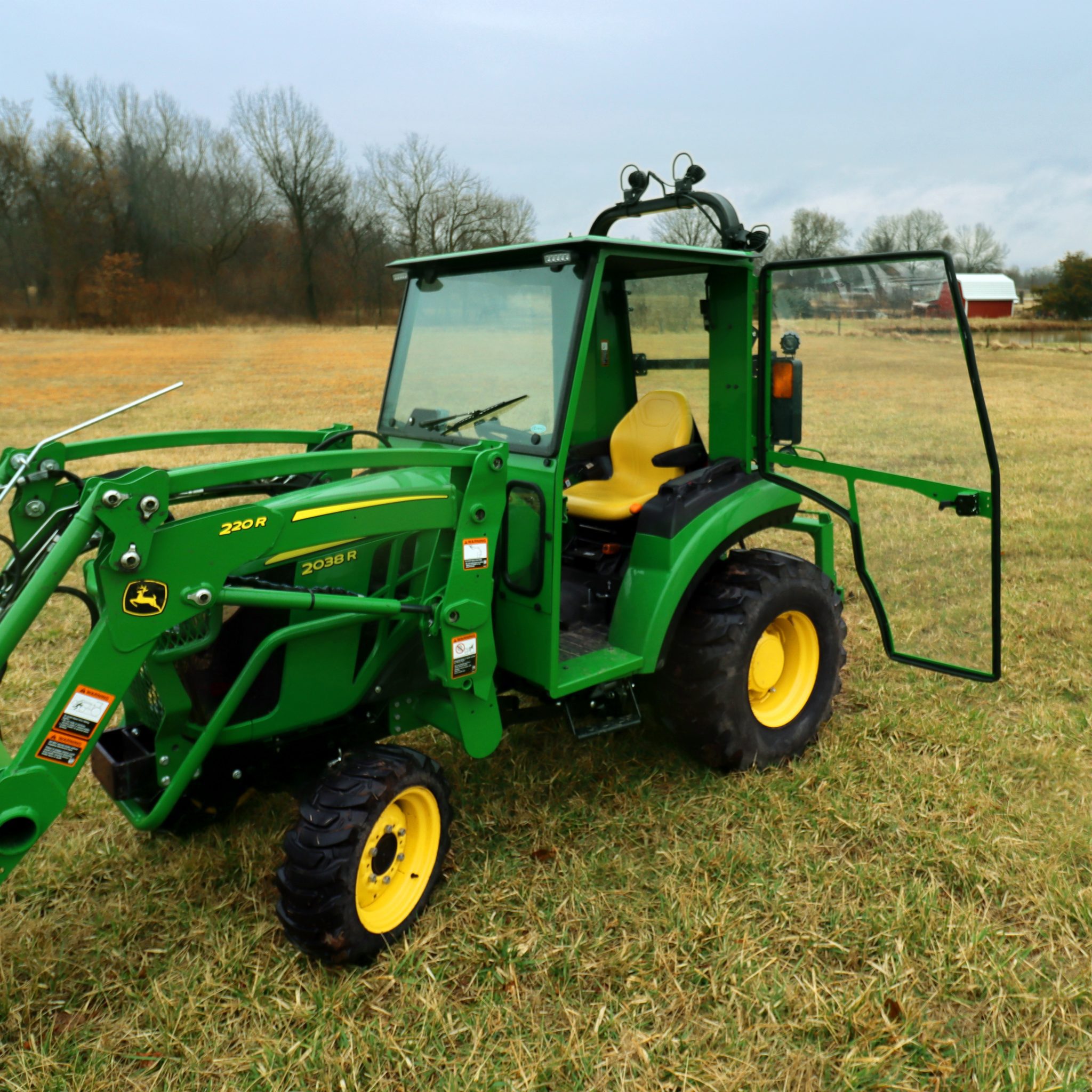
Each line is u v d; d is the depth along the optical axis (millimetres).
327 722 3076
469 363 3385
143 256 51875
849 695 4465
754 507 3662
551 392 3104
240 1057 2445
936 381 3508
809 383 3779
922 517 3877
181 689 2689
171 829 2967
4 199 47781
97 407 17016
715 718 3570
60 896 3123
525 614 3135
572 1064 2391
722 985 2633
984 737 3947
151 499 2277
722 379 3783
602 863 3188
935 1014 2555
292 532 2609
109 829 3475
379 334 46125
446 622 2875
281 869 2711
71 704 2289
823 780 3658
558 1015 2576
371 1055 2443
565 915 2941
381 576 3031
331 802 2725
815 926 2863
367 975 2746
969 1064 2387
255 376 23453
